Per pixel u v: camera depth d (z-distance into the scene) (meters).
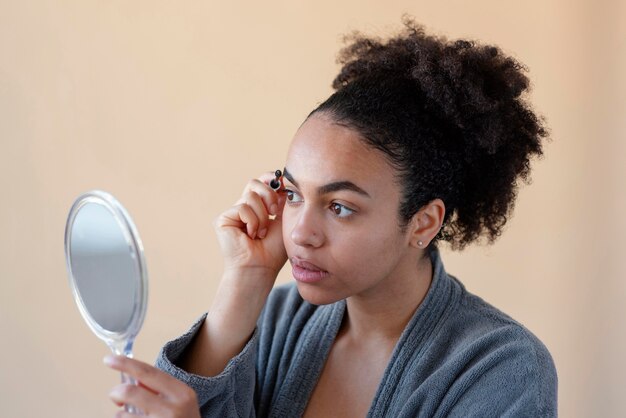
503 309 1.80
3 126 1.79
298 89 1.77
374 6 1.75
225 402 1.01
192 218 1.81
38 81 1.78
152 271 1.82
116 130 1.79
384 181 0.92
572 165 1.74
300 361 1.10
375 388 1.05
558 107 1.73
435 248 1.07
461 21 1.74
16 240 1.82
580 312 1.76
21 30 1.77
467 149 0.99
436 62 0.97
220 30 1.76
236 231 1.03
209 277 1.82
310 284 0.95
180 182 1.80
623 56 1.67
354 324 1.07
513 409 0.97
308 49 1.76
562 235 1.76
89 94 1.78
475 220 1.07
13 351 1.84
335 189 0.91
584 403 1.77
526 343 0.99
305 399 1.08
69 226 0.82
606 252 1.72
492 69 1.01
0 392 1.85
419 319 1.03
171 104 1.78
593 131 1.71
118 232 0.75
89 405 1.85
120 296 0.77
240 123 1.78
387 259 0.95
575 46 1.71
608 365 1.74
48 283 1.82
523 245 1.78
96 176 1.80
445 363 1.00
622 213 1.70
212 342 1.02
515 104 1.04
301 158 0.93
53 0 1.76
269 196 1.05
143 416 0.78
